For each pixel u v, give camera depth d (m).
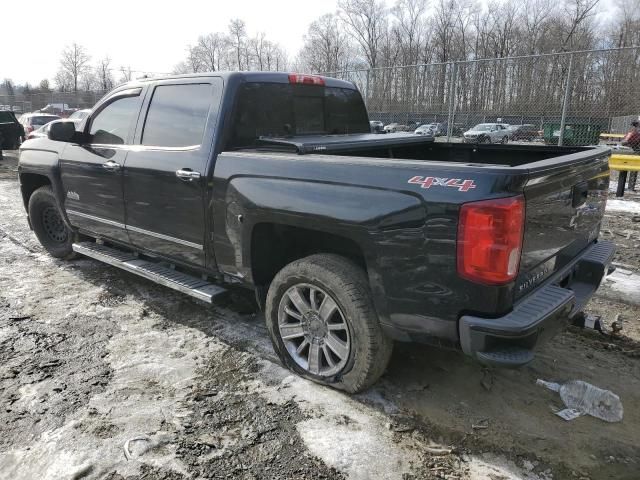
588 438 2.78
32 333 3.95
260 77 3.79
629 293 4.86
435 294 2.56
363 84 12.16
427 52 60.75
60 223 5.62
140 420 2.88
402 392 3.17
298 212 3.00
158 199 3.95
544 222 2.70
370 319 2.88
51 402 3.05
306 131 4.20
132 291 4.85
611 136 13.28
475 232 2.38
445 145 4.59
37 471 2.49
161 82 4.08
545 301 2.62
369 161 2.79
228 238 3.50
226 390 3.19
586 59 9.68
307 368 3.25
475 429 2.83
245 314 4.33
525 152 4.17
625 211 8.70
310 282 3.07
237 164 3.37
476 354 2.49
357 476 2.49
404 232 2.60
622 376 3.41
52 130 4.55
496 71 10.40
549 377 3.37
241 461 2.58
